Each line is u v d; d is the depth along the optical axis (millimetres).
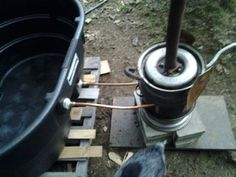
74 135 1341
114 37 1862
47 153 1151
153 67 1081
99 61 1645
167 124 1232
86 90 1455
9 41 1609
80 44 1269
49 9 1500
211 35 1754
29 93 1514
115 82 1651
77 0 1375
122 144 1387
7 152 940
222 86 1576
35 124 986
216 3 1861
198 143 1349
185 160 1357
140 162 1157
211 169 1330
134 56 1756
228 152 1352
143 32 1860
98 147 1319
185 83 1032
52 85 1525
